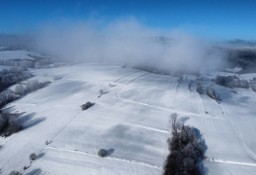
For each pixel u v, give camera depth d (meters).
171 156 92.38
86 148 99.25
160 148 100.69
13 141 106.00
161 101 153.62
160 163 90.69
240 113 144.38
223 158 96.94
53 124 120.69
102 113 132.75
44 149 99.00
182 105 148.62
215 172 88.38
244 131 120.81
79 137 107.75
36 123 122.75
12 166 89.44
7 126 116.31
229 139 111.81
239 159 96.94
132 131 114.00
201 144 106.06
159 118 129.00
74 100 153.00
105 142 104.00
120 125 119.25
